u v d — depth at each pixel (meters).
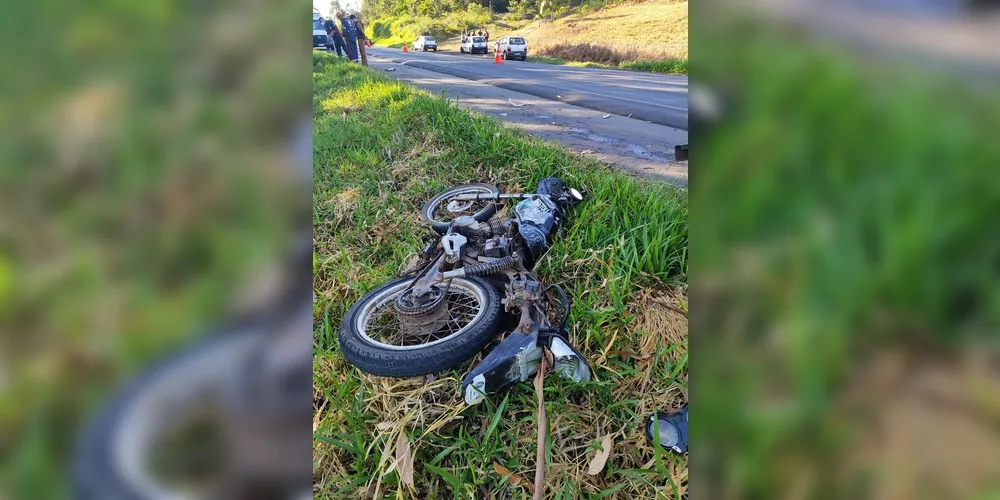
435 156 5.27
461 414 2.17
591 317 2.65
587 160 5.13
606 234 3.40
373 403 2.27
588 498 1.87
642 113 8.43
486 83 12.77
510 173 4.78
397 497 1.87
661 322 2.61
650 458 1.96
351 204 4.24
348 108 7.65
